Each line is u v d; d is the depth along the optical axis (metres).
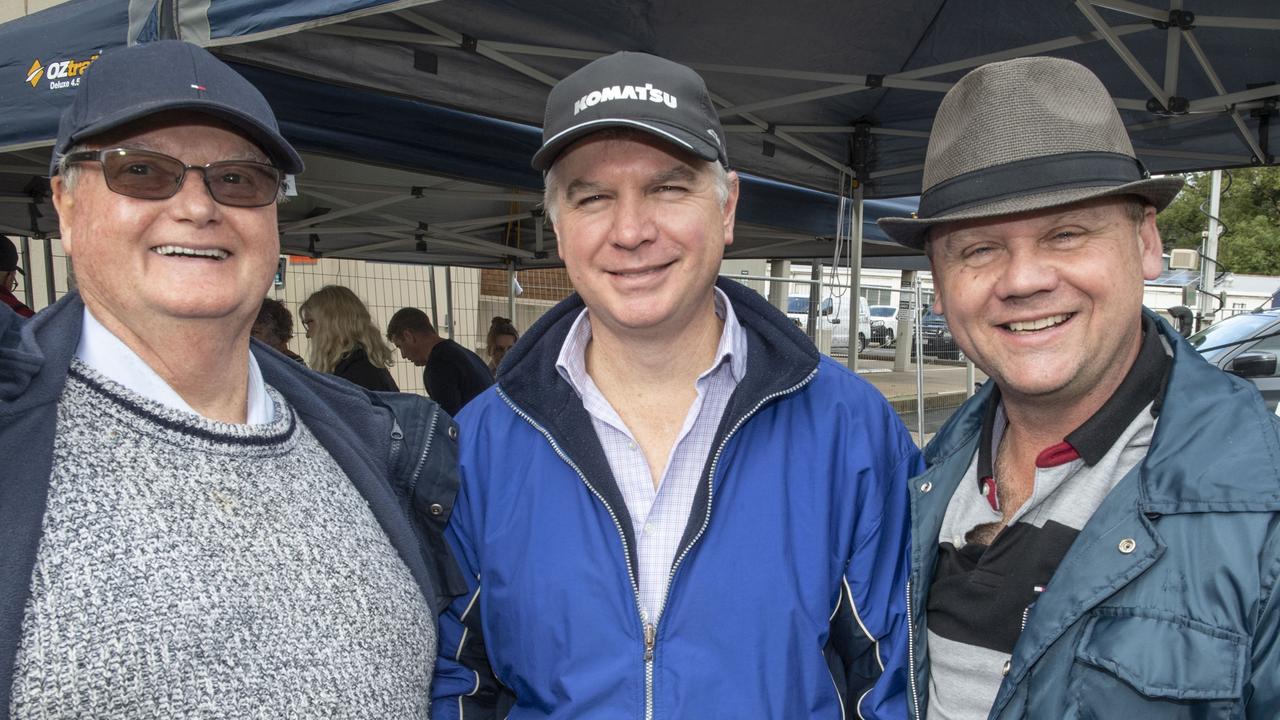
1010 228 1.36
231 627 1.14
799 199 6.17
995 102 1.38
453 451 1.71
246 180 1.30
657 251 1.53
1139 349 1.43
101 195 1.21
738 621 1.48
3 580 0.99
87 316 1.27
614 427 1.63
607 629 1.49
